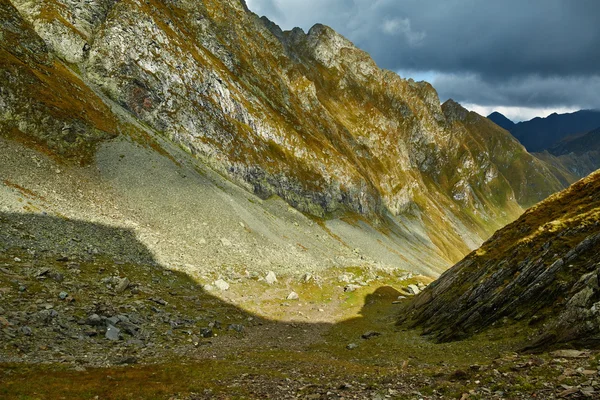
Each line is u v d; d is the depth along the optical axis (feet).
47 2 369.91
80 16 387.75
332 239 478.18
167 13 501.15
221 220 298.76
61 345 92.07
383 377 80.02
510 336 107.45
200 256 236.63
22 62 277.44
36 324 97.19
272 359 113.91
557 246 127.54
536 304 114.83
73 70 353.51
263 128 546.67
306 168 588.50
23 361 77.05
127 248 196.34
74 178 239.09
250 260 270.87
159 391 69.92
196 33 558.15
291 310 210.79
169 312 148.05
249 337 151.33
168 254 214.69
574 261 115.65
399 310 233.96
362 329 186.60
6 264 128.57
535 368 61.77
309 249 373.20
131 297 146.72
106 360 89.25
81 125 284.41
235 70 593.83
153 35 421.18
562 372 57.31
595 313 80.02
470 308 141.08
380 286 306.35
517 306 120.88
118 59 381.81
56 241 166.40
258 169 483.10
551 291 112.06
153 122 386.52
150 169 301.02
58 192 213.66
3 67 252.83
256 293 223.10
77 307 117.50
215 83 481.46
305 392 70.69
